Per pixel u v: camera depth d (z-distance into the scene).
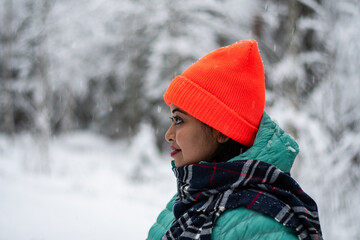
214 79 0.97
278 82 6.55
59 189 9.02
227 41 14.41
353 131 5.00
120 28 16.66
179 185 0.98
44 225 5.09
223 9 12.70
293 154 0.90
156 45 15.20
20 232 4.61
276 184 0.86
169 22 14.95
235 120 0.94
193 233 0.81
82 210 6.53
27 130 21.81
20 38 17.00
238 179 0.84
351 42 5.07
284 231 0.76
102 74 19.88
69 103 21.80
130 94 18.66
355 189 4.62
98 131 23.45
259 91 0.99
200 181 0.87
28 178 10.73
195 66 1.02
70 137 22.38
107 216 6.25
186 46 14.79
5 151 16.33
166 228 1.09
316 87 6.24
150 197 9.27
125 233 5.23
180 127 1.00
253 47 1.01
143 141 12.41
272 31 9.13
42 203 6.76
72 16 15.76
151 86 16.86
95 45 17.73
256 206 0.78
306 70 7.05
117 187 10.46
